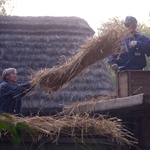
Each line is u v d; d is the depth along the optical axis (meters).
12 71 6.96
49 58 11.60
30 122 4.93
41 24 12.77
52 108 9.91
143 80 5.65
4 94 6.80
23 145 5.48
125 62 6.43
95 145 5.67
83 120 5.20
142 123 5.96
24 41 12.20
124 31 5.79
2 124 2.52
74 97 10.18
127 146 5.80
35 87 6.40
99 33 5.83
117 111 5.79
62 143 5.60
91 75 10.88
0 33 12.47
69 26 12.72
